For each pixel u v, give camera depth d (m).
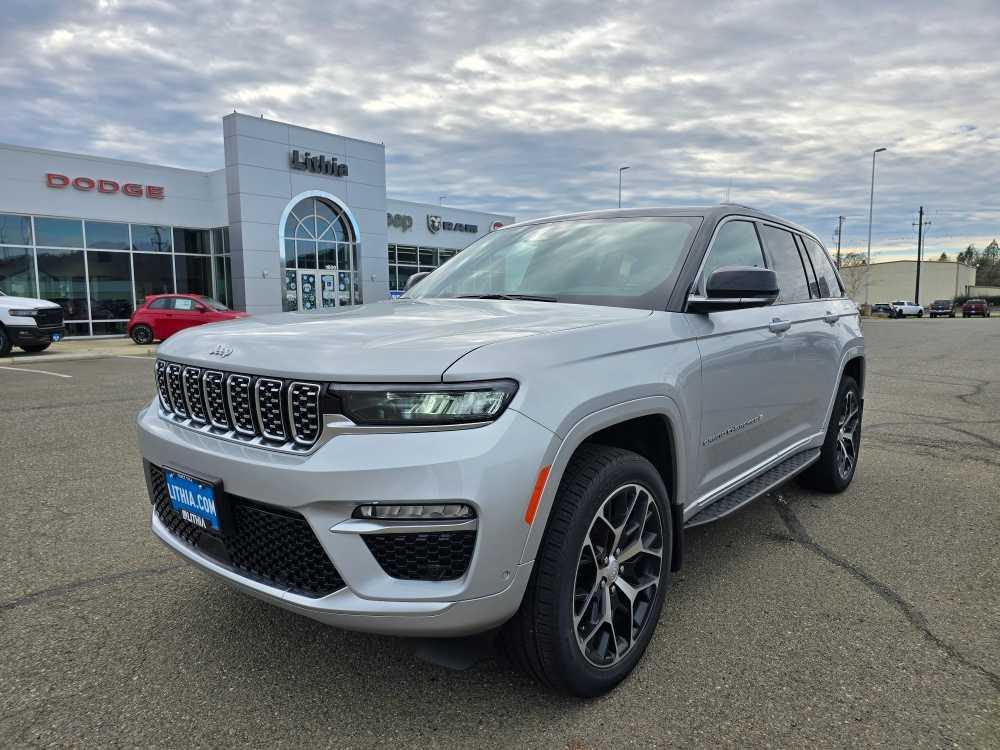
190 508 2.32
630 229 3.30
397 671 2.47
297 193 24.23
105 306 21.91
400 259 31.27
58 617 2.87
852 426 4.77
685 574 3.32
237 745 2.07
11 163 19.59
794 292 3.98
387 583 1.93
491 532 1.91
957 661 2.54
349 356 2.01
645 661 2.54
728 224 3.34
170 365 2.57
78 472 5.12
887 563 3.46
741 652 2.60
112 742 2.09
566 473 2.19
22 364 13.80
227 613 2.90
